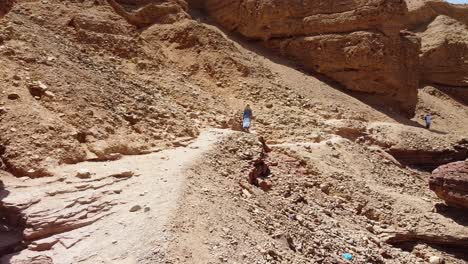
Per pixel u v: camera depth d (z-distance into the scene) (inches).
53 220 265.9
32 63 444.8
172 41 829.2
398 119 940.0
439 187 577.9
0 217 275.3
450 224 532.7
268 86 813.2
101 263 228.4
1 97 378.0
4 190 297.4
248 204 339.9
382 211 531.5
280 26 1033.5
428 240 508.4
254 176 432.5
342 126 762.8
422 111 1163.9
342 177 566.9
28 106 380.2
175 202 279.1
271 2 1029.8
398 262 416.8
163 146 436.8
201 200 299.4
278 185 446.9
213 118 605.0
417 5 1540.4
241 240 274.4
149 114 485.4
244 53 931.3
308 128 724.7
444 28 1461.6
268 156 535.2
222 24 1080.8
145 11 864.3
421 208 562.9
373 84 975.0
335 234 399.9
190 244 243.3
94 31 668.7
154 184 313.1
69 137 374.3
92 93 454.9
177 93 646.5
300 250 315.6
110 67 602.9
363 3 984.9
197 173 349.1
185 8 957.8
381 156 727.1
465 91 1397.6
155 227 249.3
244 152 462.3
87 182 318.3
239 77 798.5
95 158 374.6
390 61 972.6
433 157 788.6
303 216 403.2
